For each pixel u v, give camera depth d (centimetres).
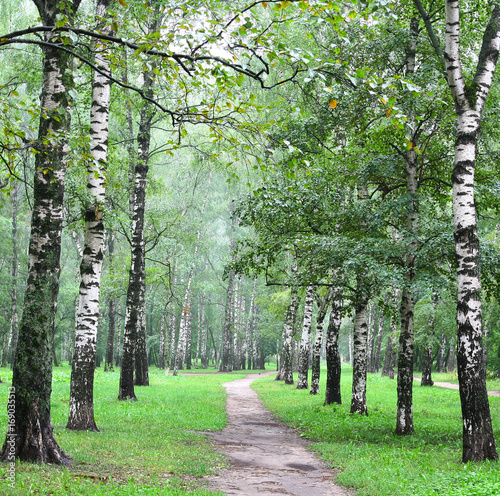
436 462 884
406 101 1141
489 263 1183
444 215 1489
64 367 4672
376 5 532
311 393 2356
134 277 1927
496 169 1383
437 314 3027
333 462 939
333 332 1925
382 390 2580
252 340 6744
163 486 674
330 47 1276
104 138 1121
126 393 1817
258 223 1473
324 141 1652
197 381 3331
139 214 1989
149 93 1484
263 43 530
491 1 1142
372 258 1173
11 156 637
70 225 1260
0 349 5334
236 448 1080
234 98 573
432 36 1123
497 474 725
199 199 4294
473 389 902
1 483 582
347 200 1491
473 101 977
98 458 800
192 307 6638
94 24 580
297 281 1432
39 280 750
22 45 1836
